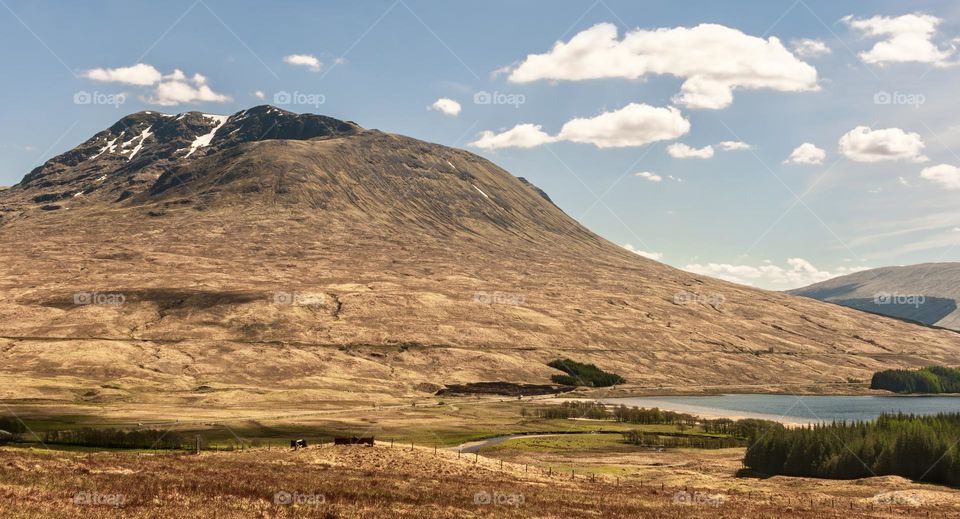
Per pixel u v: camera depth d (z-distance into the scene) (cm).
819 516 9925
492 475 11956
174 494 7700
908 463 14725
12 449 10512
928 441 14638
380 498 8588
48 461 9081
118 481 8181
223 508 7338
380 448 12975
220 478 9156
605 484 12369
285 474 10212
